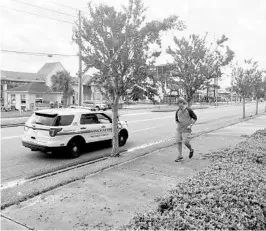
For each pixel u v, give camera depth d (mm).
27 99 36250
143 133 14523
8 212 4496
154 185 5758
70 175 6363
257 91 26688
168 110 37781
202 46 12688
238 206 3205
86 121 9242
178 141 7938
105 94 8461
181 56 12820
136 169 7004
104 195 5199
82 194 5246
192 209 3117
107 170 6910
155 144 10672
